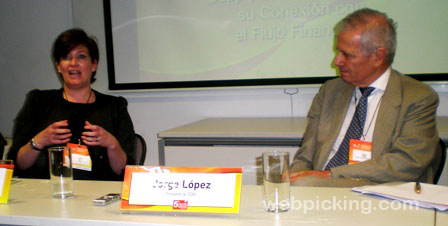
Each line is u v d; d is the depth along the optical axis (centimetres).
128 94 324
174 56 309
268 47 292
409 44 268
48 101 200
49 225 103
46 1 329
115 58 319
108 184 139
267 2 290
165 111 320
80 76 196
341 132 190
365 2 273
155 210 103
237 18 296
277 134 233
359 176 159
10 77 342
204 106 312
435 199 107
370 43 172
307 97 291
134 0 311
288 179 106
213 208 101
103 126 196
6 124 346
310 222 95
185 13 305
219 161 247
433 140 165
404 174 158
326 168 184
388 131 170
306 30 285
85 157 175
